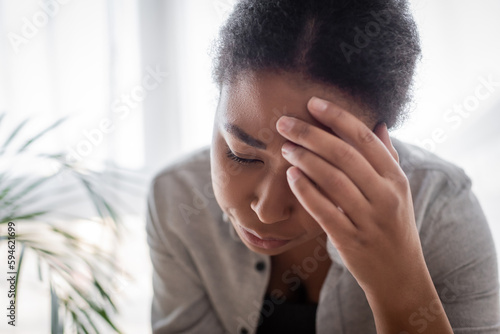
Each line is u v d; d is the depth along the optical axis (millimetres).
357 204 491
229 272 828
